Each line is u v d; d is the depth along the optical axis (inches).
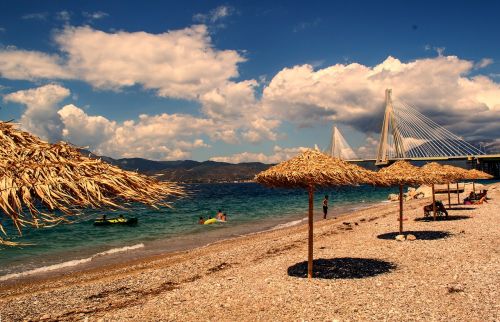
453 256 523.8
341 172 418.0
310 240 462.0
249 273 508.7
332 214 1566.2
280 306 362.9
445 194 1915.6
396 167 716.7
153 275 551.8
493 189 1866.4
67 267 685.3
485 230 727.7
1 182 132.1
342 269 494.6
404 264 499.5
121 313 370.9
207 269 577.0
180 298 406.9
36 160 149.8
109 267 669.3
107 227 1300.4
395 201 2142.0
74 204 139.3
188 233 1136.2
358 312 334.3
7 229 1224.2
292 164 442.0
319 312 340.5
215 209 2012.8
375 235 769.6
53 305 432.1
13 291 521.0
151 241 998.4
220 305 376.2
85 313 401.1
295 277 468.1
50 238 1069.8
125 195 152.6
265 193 4244.6
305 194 3720.5
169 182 180.5
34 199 138.9
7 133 158.9
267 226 1242.0
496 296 351.9
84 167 155.9
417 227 830.5
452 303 341.1
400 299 360.2
